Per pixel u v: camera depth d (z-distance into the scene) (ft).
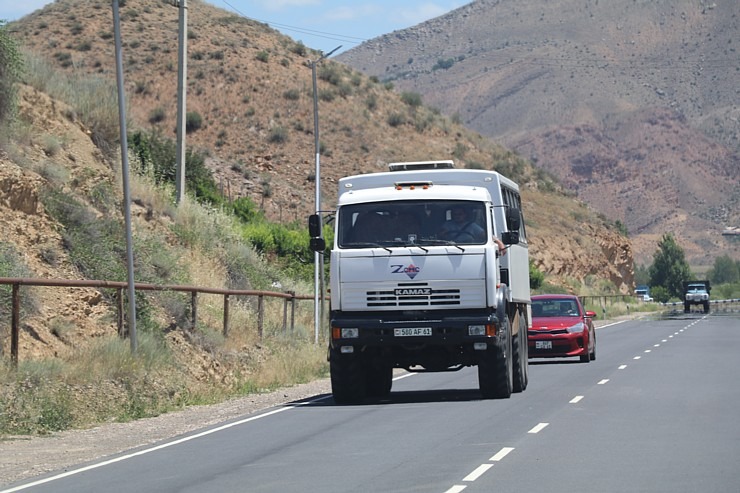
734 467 47.47
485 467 48.52
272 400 88.48
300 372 109.60
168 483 47.19
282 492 43.83
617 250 397.39
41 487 47.57
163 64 354.33
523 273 92.32
